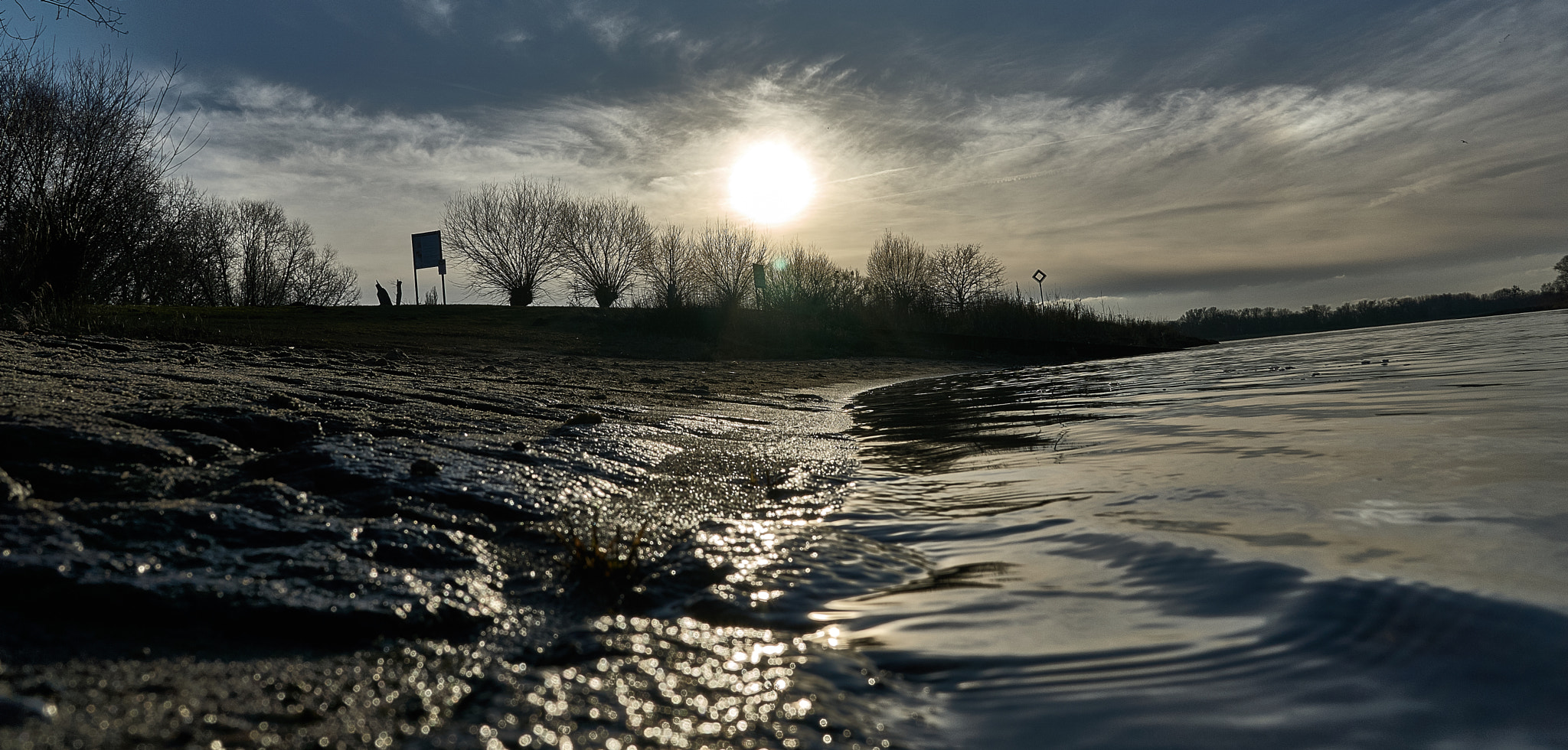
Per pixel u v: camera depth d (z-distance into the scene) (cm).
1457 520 302
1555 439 460
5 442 328
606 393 901
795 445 593
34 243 1286
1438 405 657
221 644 206
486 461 417
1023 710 176
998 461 508
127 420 405
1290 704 173
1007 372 1775
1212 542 288
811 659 206
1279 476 402
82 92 1473
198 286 4122
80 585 215
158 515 269
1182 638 209
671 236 2583
